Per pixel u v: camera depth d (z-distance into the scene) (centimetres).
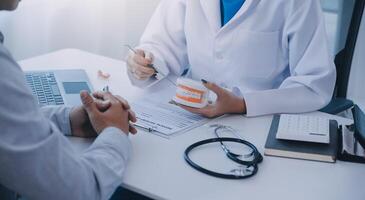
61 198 92
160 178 107
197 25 174
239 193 103
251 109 143
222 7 172
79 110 125
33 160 88
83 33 257
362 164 116
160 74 167
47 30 244
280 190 104
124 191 145
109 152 107
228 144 124
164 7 188
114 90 160
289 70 169
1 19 224
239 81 169
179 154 118
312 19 157
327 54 153
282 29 165
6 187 98
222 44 170
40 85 155
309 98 148
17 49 235
